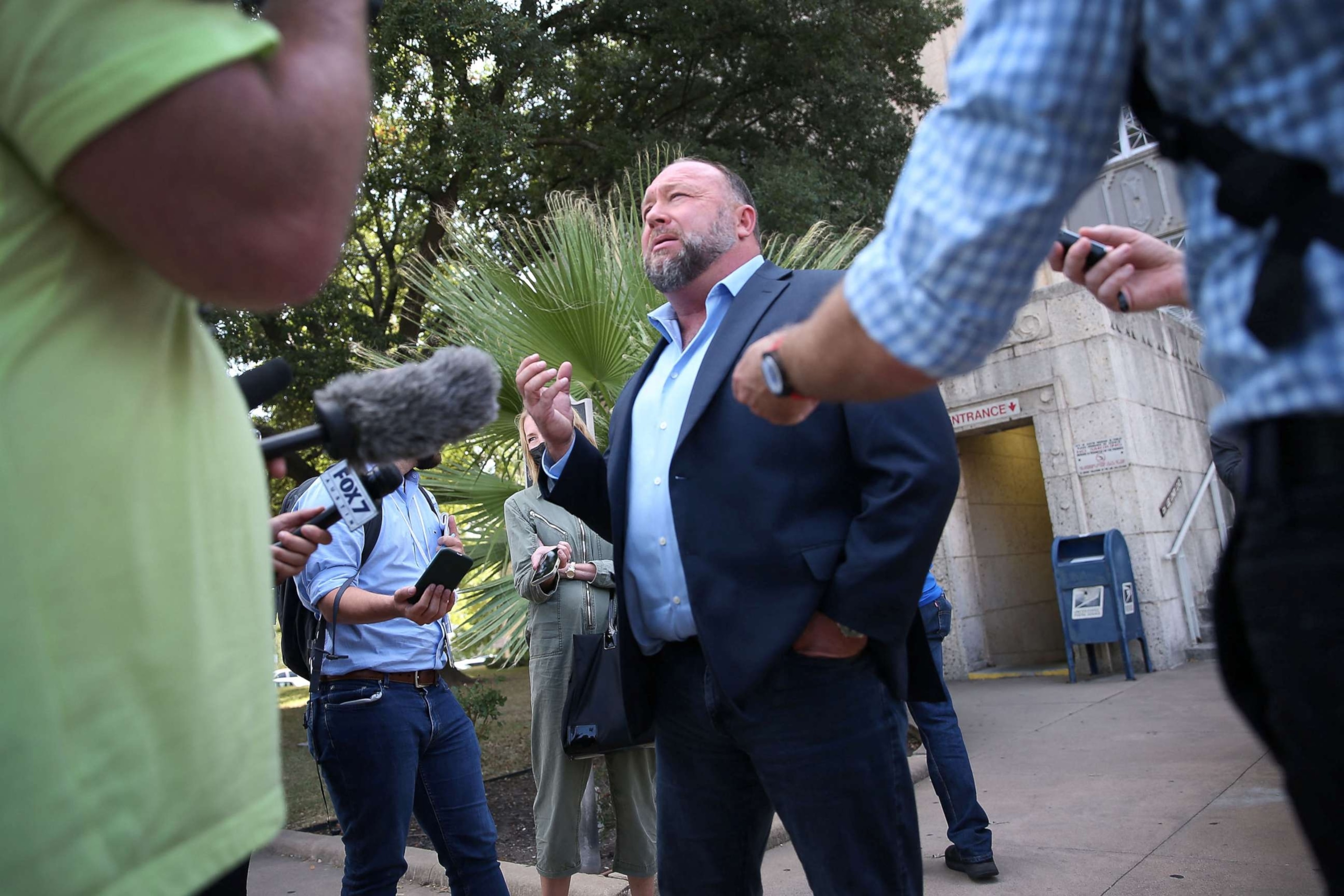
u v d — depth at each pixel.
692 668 2.18
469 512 5.58
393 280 14.46
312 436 1.20
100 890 0.78
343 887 2.86
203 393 0.95
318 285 0.91
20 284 0.79
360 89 0.90
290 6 0.90
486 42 11.02
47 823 0.76
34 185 0.81
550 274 5.11
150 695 0.82
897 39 14.36
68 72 0.76
